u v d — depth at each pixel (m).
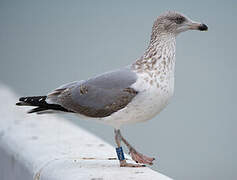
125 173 5.91
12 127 8.63
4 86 14.23
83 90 6.70
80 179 5.70
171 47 6.71
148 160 6.69
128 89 6.45
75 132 8.20
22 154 7.05
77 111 6.77
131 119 6.55
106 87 6.57
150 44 6.74
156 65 6.55
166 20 6.73
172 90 6.64
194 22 6.84
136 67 6.63
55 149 7.06
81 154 6.82
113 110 6.53
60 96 6.87
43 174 6.23
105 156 6.81
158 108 6.54
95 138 7.84
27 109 10.52
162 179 5.68
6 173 7.55
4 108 10.66
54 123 8.98
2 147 7.84
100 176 5.77
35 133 8.10
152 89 6.42
